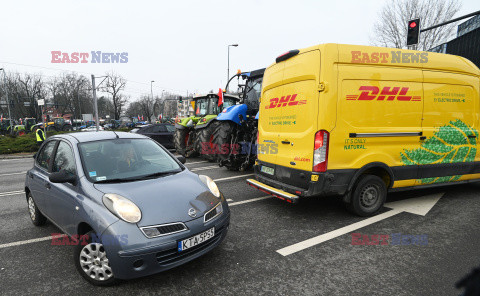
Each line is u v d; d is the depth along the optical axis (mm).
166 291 2463
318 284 2521
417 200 4840
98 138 3490
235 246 3283
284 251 3143
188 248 2529
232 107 7512
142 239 2332
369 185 4027
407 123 4113
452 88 4473
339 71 3621
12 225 4160
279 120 4391
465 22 16297
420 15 17750
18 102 55594
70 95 62656
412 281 2545
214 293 2422
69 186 2971
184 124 11172
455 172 4672
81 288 2537
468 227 3691
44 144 3938
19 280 2686
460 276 2613
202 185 3191
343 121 3670
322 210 4453
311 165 3715
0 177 8617
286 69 4223
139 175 3154
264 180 4633
